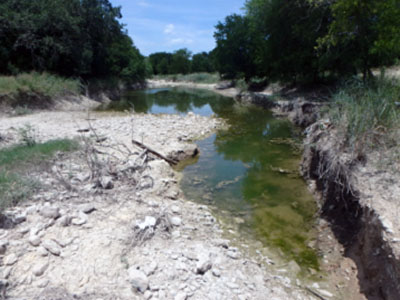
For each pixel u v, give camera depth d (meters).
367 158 5.11
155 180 6.40
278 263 4.30
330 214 5.23
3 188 4.42
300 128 12.95
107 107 19.47
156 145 9.31
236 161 8.95
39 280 2.96
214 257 3.99
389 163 4.85
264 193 6.69
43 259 3.24
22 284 2.88
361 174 4.78
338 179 5.18
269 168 8.27
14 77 16.28
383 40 8.87
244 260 4.17
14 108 14.24
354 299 3.46
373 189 4.36
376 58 12.26
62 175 5.56
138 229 4.09
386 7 8.85
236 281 3.57
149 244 3.93
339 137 5.72
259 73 27.95
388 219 3.58
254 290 3.46
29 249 3.36
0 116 13.05
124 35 28.66
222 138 11.69
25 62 19.16
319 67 15.58
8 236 3.52
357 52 12.53
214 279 3.51
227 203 6.24
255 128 13.45
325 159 5.93
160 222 4.52
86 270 3.19
